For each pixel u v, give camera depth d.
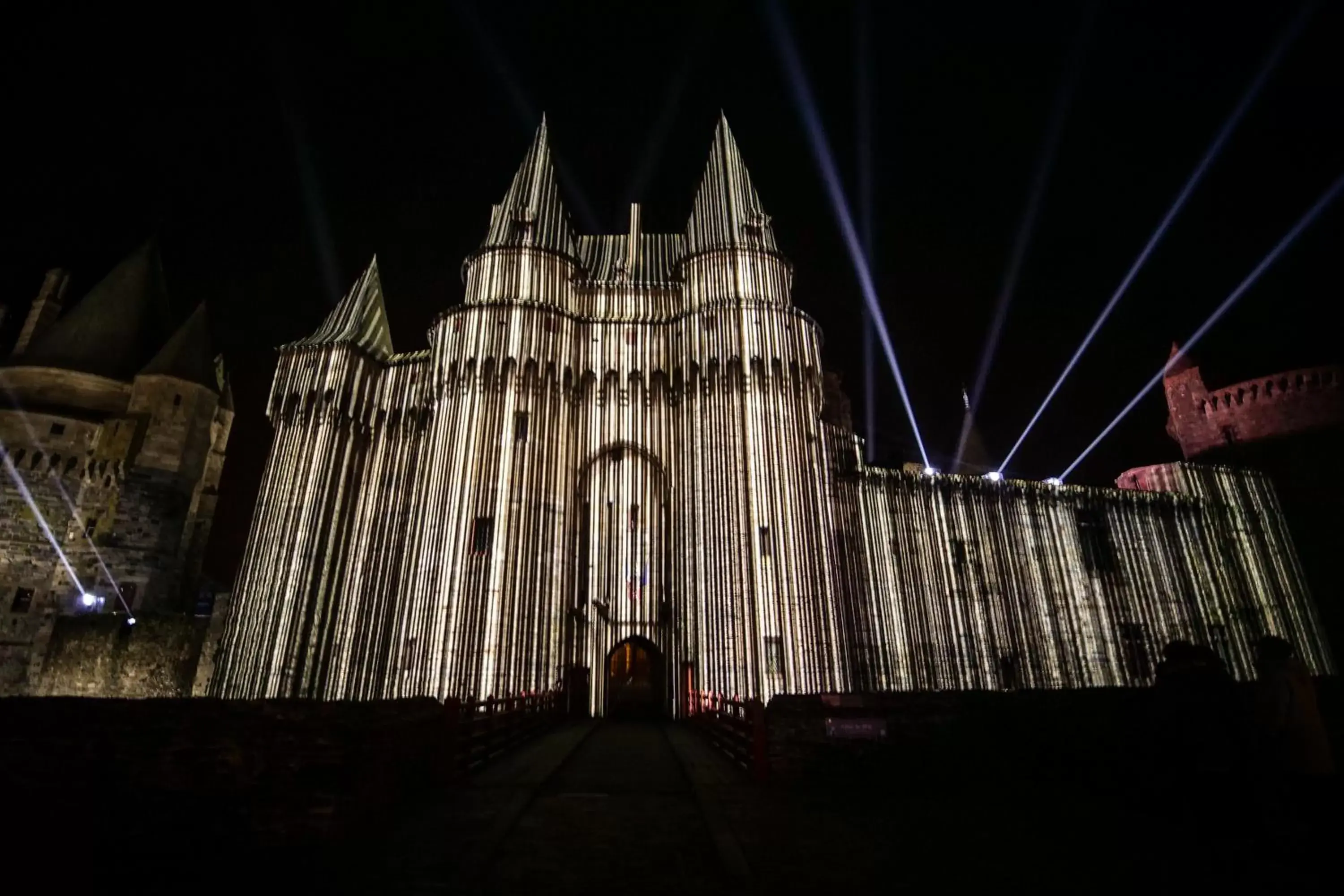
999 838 7.54
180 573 44.69
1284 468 39.56
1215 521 35.97
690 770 11.86
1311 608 35.16
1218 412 42.84
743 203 35.53
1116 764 9.90
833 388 40.75
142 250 53.12
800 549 28.50
